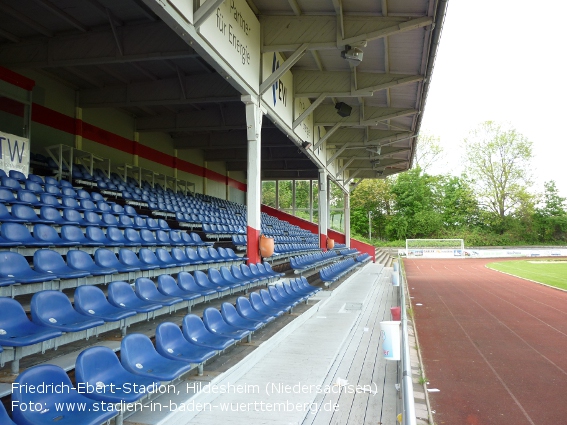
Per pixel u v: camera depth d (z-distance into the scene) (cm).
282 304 740
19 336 333
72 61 919
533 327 918
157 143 1789
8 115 971
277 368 521
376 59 1047
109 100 1265
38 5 831
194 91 1160
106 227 816
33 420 240
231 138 1873
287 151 2147
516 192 4912
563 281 1836
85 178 1141
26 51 957
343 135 1766
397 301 1166
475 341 794
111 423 312
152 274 716
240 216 1930
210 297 690
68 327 364
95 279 587
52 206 768
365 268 2186
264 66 925
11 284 449
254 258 905
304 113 1193
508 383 562
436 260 3519
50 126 1222
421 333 862
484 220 5019
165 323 404
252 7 866
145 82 1217
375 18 841
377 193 5081
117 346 432
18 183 802
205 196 2067
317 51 1048
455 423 439
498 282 1833
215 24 664
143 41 875
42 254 525
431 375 597
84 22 891
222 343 447
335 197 3847
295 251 1586
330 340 670
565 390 536
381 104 1427
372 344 680
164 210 1271
